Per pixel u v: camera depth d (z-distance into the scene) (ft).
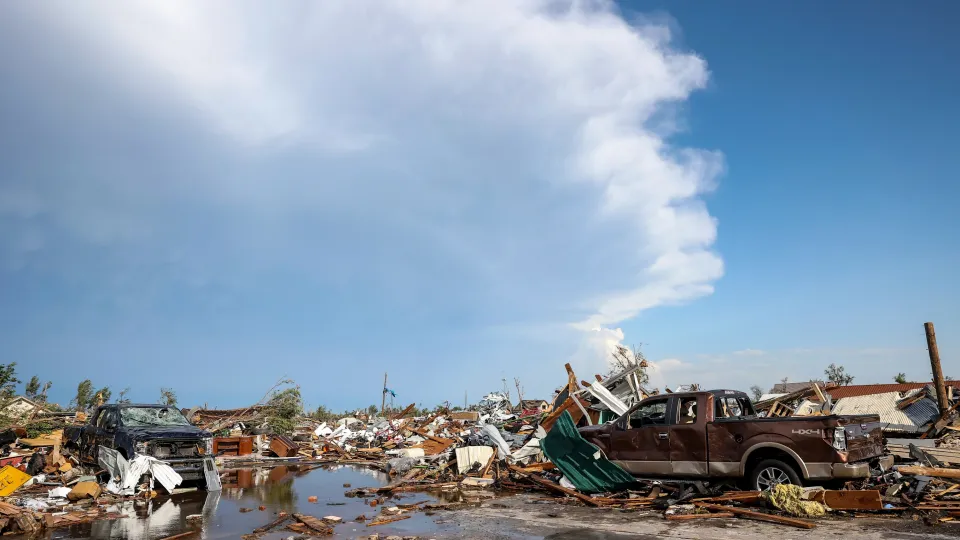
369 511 35.47
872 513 27.89
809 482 29.66
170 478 41.93
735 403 35.60
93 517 33.24
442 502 38.42
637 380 57.77
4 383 83.25
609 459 37.22
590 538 26.08
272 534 28.91
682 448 33.81
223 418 97.86
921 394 62.90
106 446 45.47
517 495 40.65
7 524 29.12
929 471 31.68
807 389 65.77
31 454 51.34
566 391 60.18
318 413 137.08
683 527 27.48
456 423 92.84
